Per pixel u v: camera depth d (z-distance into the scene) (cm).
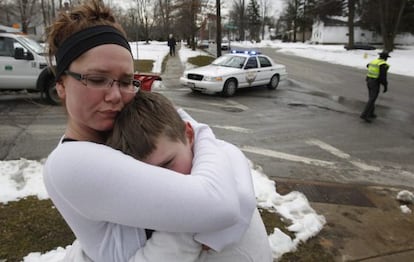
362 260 305
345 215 383
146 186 89
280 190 443
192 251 99
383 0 3850
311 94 1273
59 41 105
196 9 3644
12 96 1016
